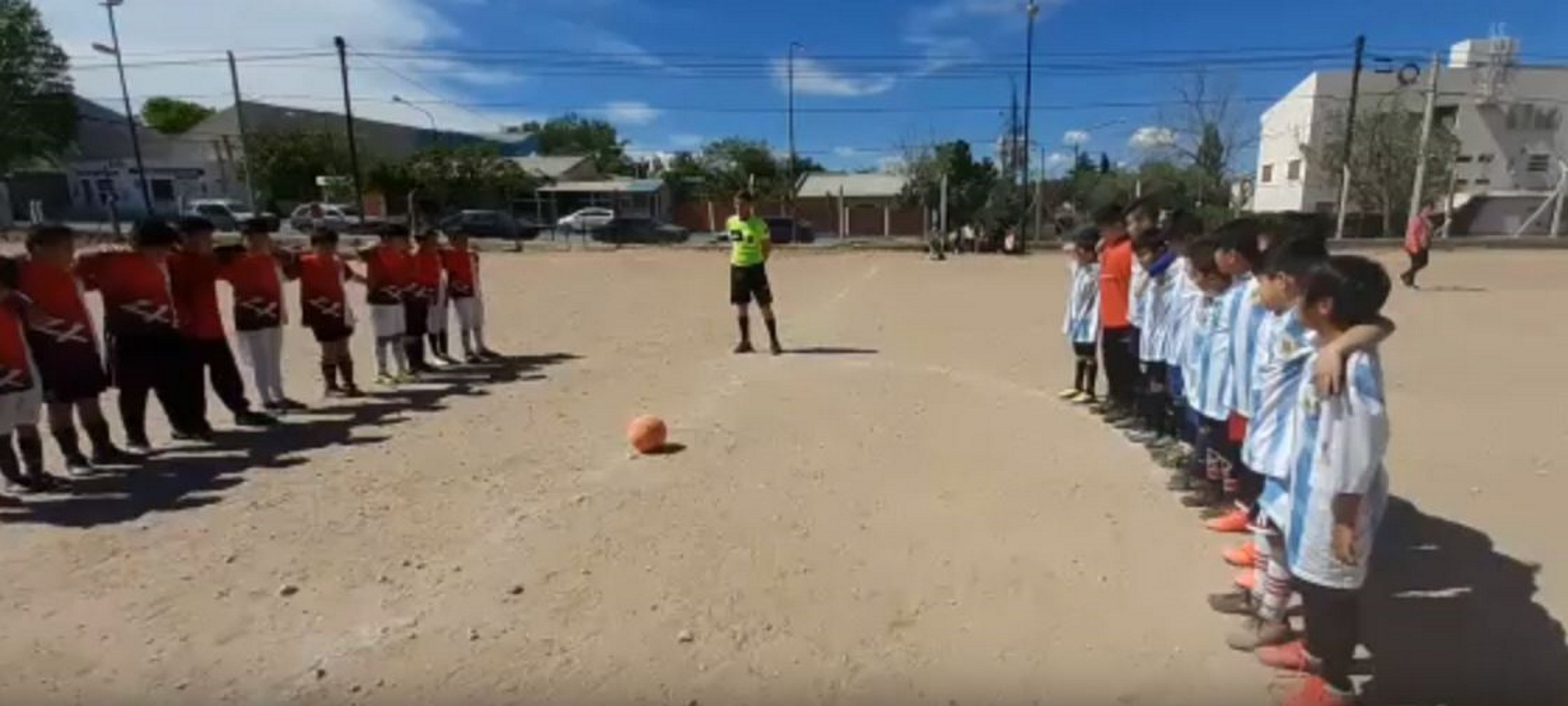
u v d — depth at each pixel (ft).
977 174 170.91
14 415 16.38
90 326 18.20
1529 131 148.15
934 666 10.14
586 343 35.96
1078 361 23.63
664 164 250.37
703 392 24.99
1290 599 10.48
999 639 10.73
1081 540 13.73
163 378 19.80
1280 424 10.27
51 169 171.83
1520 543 13.50
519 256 91.56
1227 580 12.28
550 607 11.54
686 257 89.61
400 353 28.17
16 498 16.21
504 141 238.48
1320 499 8.92
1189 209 23.67
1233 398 13.84
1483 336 34.37
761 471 17.25
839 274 72.08
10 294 16.44
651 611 11.42
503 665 10.18
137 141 147.64
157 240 19.43
